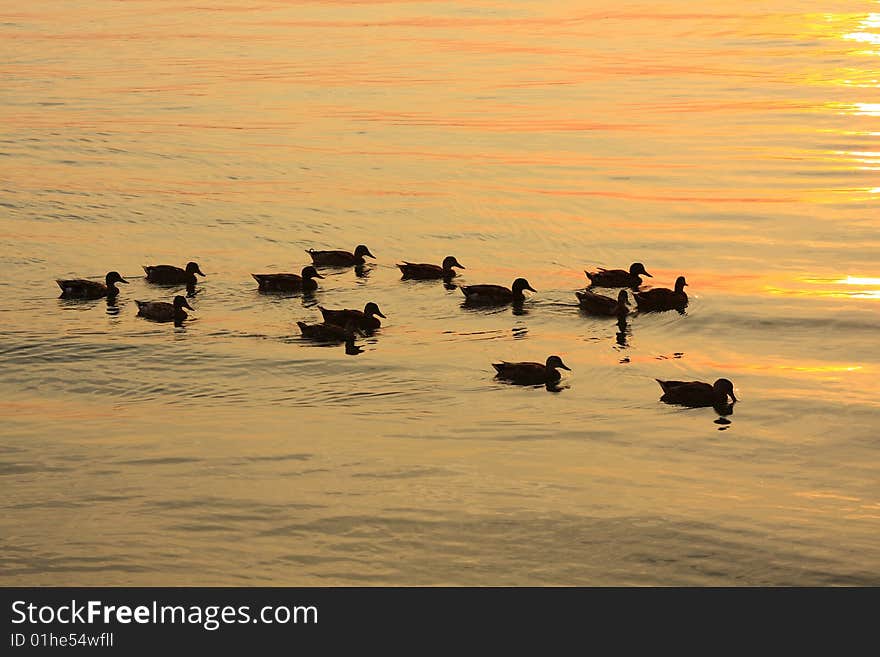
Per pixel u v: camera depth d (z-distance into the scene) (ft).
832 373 123.54
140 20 413.39
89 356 128.16
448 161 220.23
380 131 245.86
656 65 327.26
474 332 136.36
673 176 208.74
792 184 202.59
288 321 139.54
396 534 90.79
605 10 434.71
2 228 177.68
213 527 92.02
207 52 348.18
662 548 88.94
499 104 274.36
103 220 182.60
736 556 87.86
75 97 281.74
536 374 121.08
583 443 107.14
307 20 411.75
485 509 94.32
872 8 433.48
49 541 89.97
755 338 134.10
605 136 241.76
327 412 114.52
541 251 167.53
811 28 390.83
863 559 87.35
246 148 230.27
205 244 170.91
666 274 157.07
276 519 92.99
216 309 143.43
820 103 273.33
